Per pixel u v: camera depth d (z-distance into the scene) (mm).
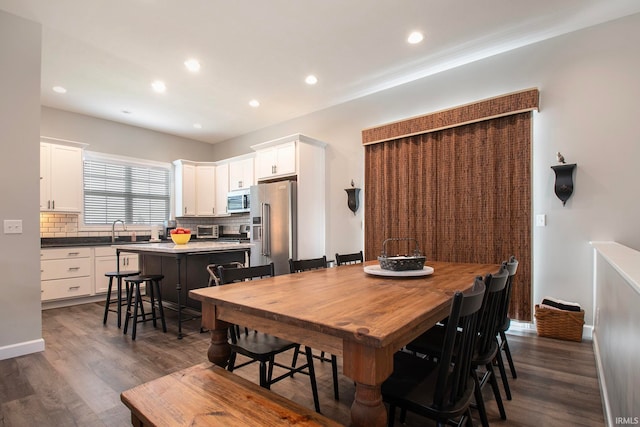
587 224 2898
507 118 3227
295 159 4574
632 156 2740
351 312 1188
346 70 3760
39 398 1993
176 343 2939
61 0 2527
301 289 1626
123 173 5637
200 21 2838
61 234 4883
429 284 1740
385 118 4250
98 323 3592
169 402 1126
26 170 2709
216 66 3643
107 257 4793
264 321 1321
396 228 3971
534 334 3018
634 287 1041
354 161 4562
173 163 6281
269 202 4715
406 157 3900
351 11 2742
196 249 3285
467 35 3096
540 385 2096
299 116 5250
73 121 5035
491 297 1541
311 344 1155
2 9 2607
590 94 2914
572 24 2928
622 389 1341
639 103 2729
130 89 4227
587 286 2887
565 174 2941
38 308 2746
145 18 2783
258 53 3383
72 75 3812
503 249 3223
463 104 3535
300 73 3830
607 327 1944
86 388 2113
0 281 2572
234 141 6500
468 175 3449
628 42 2781
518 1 2631
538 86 3150
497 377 2209
